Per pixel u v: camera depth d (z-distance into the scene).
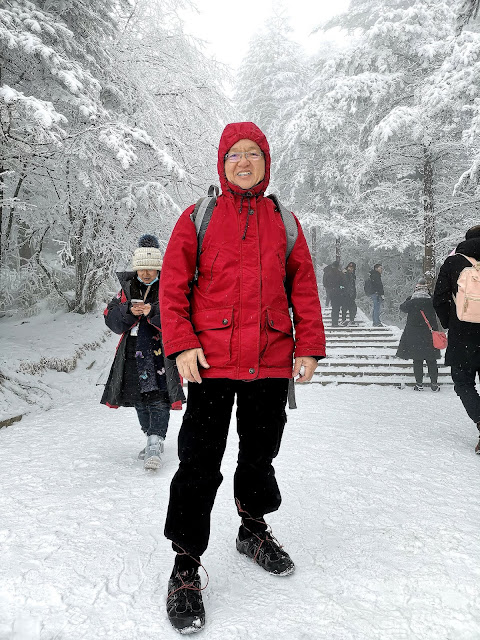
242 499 2.22
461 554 2.27
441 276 4.38
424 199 14.55
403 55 15.22
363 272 24.77
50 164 8.27
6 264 9.88
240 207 2.06
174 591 1.83
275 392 2.08
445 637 1.71
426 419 5.70
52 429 5.11
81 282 10.38
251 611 1.86
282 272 2.09
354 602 1.91
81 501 3.02
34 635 1.75
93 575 2.13
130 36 10.66
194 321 2.01
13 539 2.47
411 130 13.52
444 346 7.70
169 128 10.57
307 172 22.12
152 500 3.04
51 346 8.04
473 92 11.02
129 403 3.86
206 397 1.99
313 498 3.04
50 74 7.49
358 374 8.95
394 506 2.91
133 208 9.02
